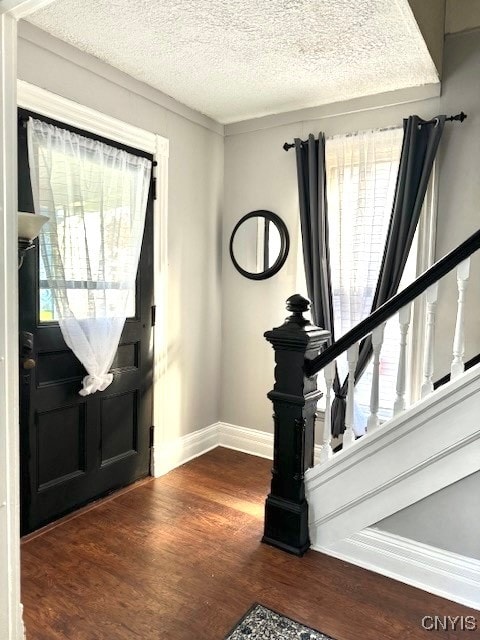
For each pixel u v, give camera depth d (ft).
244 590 6.25
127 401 9.40
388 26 6.89
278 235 10.73
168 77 8.82
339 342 6.89
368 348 9.19
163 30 7.11
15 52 3.80
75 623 5.60
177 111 9.96
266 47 7.59
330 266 9.97
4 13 3.65
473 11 8.49
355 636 5.43
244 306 11.51
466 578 6.02
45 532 7.70
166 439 10.33
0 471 3.85
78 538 7.53
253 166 11.13
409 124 8.70
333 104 9.95
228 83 9.05
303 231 10.03
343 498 6.97
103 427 8.88
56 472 8.05
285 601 6.04
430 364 6.36
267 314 11.15
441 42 8.57
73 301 7.86
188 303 10.74
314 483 7.24
